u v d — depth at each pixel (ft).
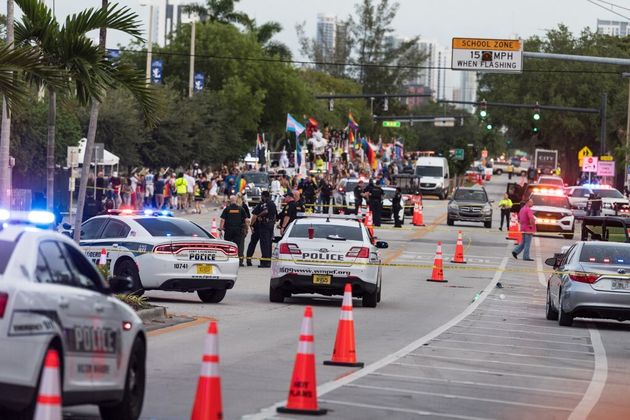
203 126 574.97
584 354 138.10
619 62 269.23
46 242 72.54
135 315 80.23
